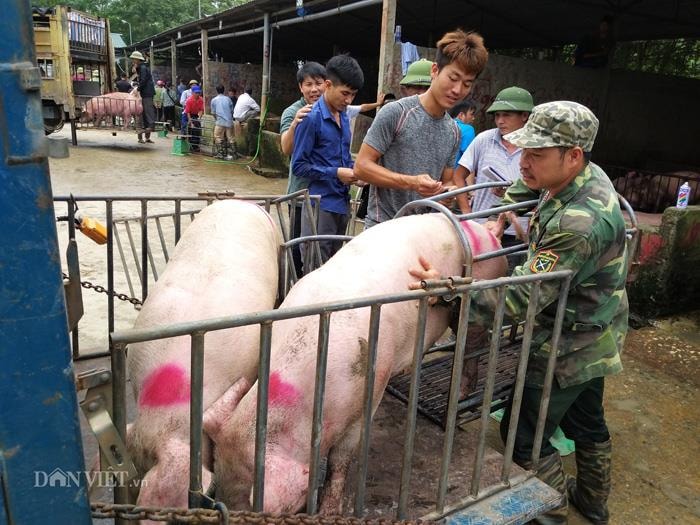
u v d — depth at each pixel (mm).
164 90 18609
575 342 2221
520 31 10898
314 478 1646
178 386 1828
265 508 1606
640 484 2959
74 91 13898
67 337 1101
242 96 13477
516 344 3074
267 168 11547
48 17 11570
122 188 8969
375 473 2312
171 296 2098
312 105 3738
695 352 4426
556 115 1967
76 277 2172
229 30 16594
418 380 1837
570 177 2078
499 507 2123
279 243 2941
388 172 2826
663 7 8125
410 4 9586
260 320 1431
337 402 1805
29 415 1096
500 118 3553
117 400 1275
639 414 3582
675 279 4996
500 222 2752
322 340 1556
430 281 1758
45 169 1019
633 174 7586
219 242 2445
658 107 9047
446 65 2760
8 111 967
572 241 2018
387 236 2270
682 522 2719
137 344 1988
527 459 2385
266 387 1488
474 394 2664
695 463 3156
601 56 8375
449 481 2281
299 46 18625
